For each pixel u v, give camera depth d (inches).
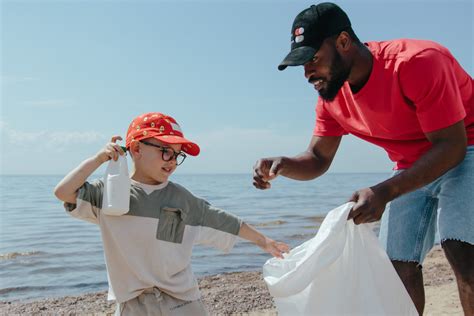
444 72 123.3
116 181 123.3
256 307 214.8
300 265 122.0
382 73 129.4
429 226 142.7
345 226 121.8
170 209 130.6
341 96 144.3
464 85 133.6
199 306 132.9
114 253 127.3
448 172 133.8
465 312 129.5
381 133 140.9
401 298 124.6
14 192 1763.0
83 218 126.3
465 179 130.4
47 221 653.3
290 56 125.0
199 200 138.6
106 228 126.5
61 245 443.5
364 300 121.3
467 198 129.2
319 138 160.2
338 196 1274.6
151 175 132.0
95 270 338.3
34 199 1263.5
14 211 836.0
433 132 124.1
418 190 142.0
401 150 142.9
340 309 122.0
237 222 140.0
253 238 141.1
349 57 128.3
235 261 345.4
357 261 122.2
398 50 129.0
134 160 133.4
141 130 132.0
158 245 128.1
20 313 222.1
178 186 137.0
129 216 127.3
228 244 139.3
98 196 126.6
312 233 498.0
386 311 123.5
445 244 131.6
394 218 144.6
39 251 410.0
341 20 127.2
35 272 331.9
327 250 121.0
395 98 129.3
